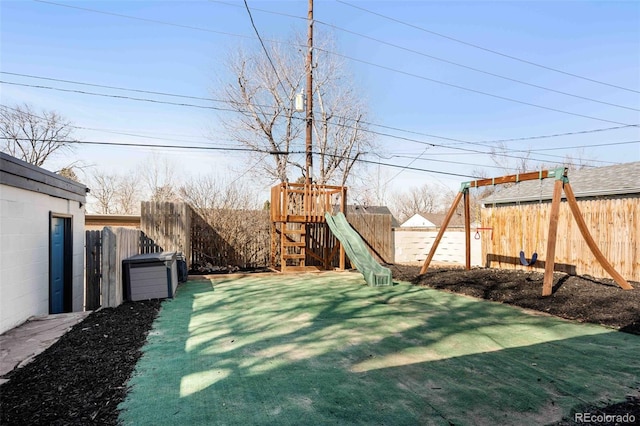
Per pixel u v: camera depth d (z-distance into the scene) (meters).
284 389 2.74
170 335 4.08
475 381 2.92
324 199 10.76
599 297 5.95
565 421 2.31
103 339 3.81
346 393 2.68
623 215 7.81
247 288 7.48
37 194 4.84
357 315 5.19
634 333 4.32
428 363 3.32
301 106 13.42
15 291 4.24
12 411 2.24
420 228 13.05
